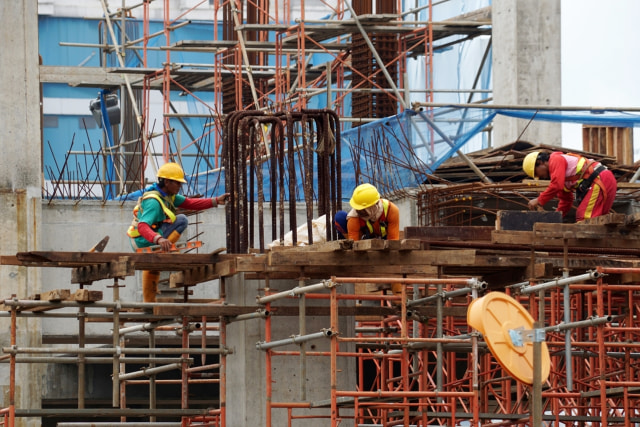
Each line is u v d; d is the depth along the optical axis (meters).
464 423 40.84
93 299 24.78
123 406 32.94
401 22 47.00
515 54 46.53
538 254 25.14
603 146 45.41
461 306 29.56
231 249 27.70
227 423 28.66
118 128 64.88
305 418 27.95
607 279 27.25
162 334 41.47
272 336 27.83
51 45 80.44
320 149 27.38
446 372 33.25
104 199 41.66
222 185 44.78
